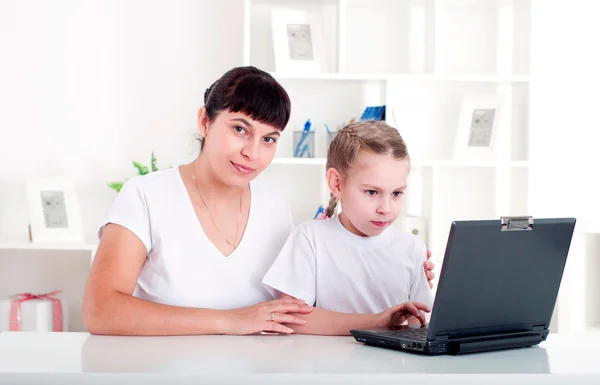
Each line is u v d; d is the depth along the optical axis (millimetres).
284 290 1746
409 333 1412
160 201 1775
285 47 3324
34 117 3523
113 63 3523
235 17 3520
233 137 1662
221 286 1794
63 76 3523
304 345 1424
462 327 1337
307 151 3303
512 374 1139
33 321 3279
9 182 3529
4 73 3518
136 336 1520
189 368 1151
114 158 3535
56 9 3514
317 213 3232
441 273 1277
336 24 3461
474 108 3365
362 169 1682
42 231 3355
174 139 3541
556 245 1394
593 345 1464
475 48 3518
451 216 3543
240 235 1837
